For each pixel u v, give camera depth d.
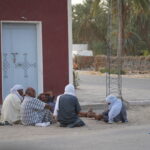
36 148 21.44
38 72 38.66
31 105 29.52
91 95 48.31
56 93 38.84
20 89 30.45
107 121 30.92
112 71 88.12
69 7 39.03
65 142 22.81
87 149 20.78
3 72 37.44
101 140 23.25
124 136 24.58
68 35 39.09
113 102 30.89
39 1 38.03
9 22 37.44
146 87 61.09
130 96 47.44
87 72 110.00
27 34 38.31
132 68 104.06
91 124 30.12
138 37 120.88
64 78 39.09
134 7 67.88
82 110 37.78
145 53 121.00
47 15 38.34
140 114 35.69
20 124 30.00
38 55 38.56
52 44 38.62
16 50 38.00
